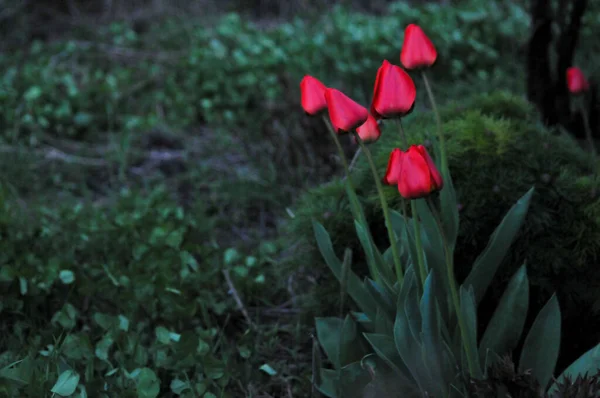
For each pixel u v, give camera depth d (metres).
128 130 4.73
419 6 6.55
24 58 6.18
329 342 2.23
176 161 4.47
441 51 5.23
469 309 1.83
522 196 2.13
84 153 4.59
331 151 3.90
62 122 4.88
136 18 7.19
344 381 2.02
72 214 3.60
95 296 2.88
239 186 3.97
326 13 7.02
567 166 2.33
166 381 2.38
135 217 3.38
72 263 2.96
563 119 3.34
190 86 5.28
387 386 1.96
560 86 3.31
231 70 5.41
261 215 3.87
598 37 5.35
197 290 2.96
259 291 3.08
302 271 3.03
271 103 4.64
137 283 2.79
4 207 3.44
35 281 2.79
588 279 2.22
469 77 5.00
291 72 5.13
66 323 2.56
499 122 2.35
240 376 2.46
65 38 6.79
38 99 5.02
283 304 3.07
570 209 2.22
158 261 2.98
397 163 1.77
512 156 2.28
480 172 2.27
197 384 2.25
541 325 1.93
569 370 1.89
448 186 1.91
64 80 5.34
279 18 7.39
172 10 7.32
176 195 4.12
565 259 2.20
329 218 2.46
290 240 2.72
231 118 4.82
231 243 3.66
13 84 5.29
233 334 2.89
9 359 2.36
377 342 1.96
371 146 2.68
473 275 1.97
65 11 7.34
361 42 5.62
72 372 2.11
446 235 1.94
